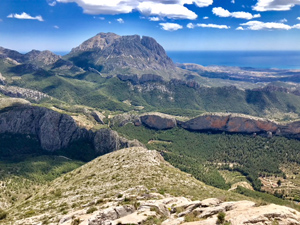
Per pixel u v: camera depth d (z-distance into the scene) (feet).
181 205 142.10
